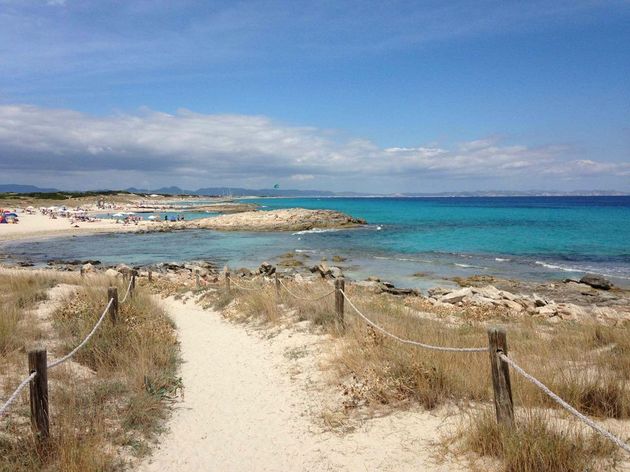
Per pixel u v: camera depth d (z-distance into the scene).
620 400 5.98
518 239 46.03
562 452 4.49
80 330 9.60
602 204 150.25
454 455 5.10
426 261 33.31
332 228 60.78
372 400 6.80
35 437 5.10
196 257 37.97
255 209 121.88
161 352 9.19
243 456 5.68
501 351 5.08
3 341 8.62
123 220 74.62
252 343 11.09
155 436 6.10
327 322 11.11
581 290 23.44
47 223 68.06
